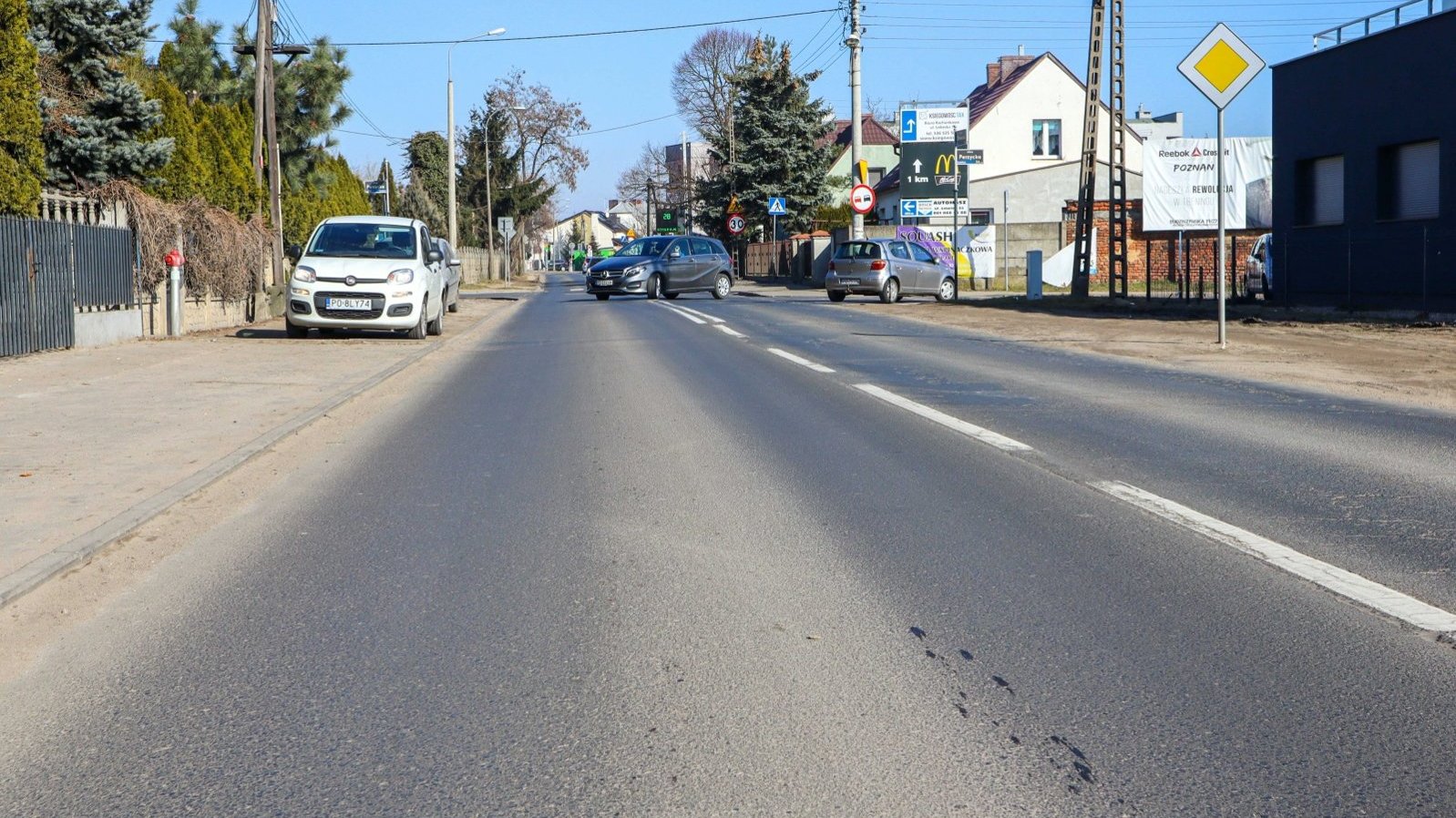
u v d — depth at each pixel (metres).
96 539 6.29
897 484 7.73
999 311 26.88
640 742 3.79
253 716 4.07
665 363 15.64
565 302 35.84
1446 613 4.97
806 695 4.16
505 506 7.21
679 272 35.56
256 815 3.37
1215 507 6.97
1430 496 7.24
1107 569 5.70
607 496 7.46
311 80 35.19
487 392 13.01
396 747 3.80
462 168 81.88
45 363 15.10
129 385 13.12
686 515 6.92
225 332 21.31
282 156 35.47
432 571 5.81
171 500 7.32
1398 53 23.64
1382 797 3.38
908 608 5.12
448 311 28.92
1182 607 5.11
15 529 6.55
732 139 66.44
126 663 4.61
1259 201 43.09
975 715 3.97
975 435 9.58
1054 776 3.52
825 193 64.31
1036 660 4.48
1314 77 26.20
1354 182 25.09
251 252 23.48
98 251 17.91
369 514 7.10
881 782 3.50
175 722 4.03
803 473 8.12
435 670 4.47
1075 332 20.12
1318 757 3.63
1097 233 43.22
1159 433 9.67
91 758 3.77
